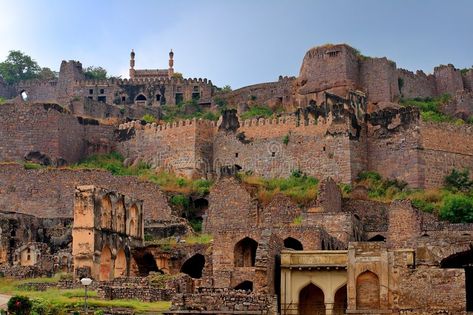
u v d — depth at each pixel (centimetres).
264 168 9738
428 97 12150
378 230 8625
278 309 6381
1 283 6981
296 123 9694
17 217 8762
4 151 10531
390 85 11544
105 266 7462
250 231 7312
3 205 9744
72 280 6675
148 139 10531
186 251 7875
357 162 9456
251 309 5400
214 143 10162
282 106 12200
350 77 11450
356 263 6203
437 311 5919
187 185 9594
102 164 10575
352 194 9100
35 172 9762
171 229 8831
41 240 8788
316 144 9525
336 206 8669
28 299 5075
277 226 7481
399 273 6069
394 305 6025
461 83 12412
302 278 6569
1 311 5006
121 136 10844
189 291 6144
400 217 8062
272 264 6569
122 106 12950
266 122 9875
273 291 6544
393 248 6494
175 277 6569
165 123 10556
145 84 13662
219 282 6875
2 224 8550
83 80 13812
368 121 9719
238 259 7319
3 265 7800
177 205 9344
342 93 11288
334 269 6506
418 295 5991
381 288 6094
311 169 9500
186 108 13125
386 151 9544
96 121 10988
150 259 7994
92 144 10881
